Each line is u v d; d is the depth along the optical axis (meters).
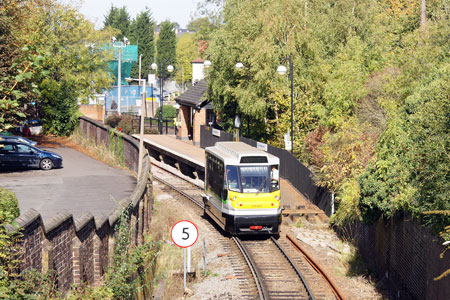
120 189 29.50
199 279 19.50
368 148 26.45
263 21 38.59
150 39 134.25
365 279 19.91
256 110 39.38
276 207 24.41
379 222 20.50
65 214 10.88
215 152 26.53
